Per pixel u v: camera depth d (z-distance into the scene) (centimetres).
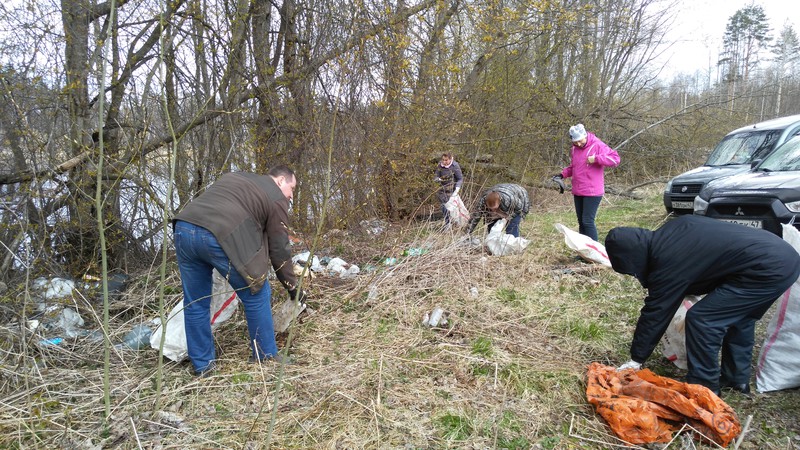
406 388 322
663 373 343
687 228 304
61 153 520
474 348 370
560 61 1246
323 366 348
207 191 328
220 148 616
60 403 303
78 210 499
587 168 588
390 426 284
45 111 524
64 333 395
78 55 537
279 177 360
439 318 417
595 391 302
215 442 268
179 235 315
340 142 639
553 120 1173
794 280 285
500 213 612
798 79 2592
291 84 639
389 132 699
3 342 358
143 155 538
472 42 865
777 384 314
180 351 353
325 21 656
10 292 406
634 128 1388
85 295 450
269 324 351
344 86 633
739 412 298
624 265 318
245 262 318
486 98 970
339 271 537
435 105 746
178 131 577
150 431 278
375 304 450
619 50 1303
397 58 692
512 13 810
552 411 301
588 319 426
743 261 282
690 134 1381
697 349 298
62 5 525
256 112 640
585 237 574
